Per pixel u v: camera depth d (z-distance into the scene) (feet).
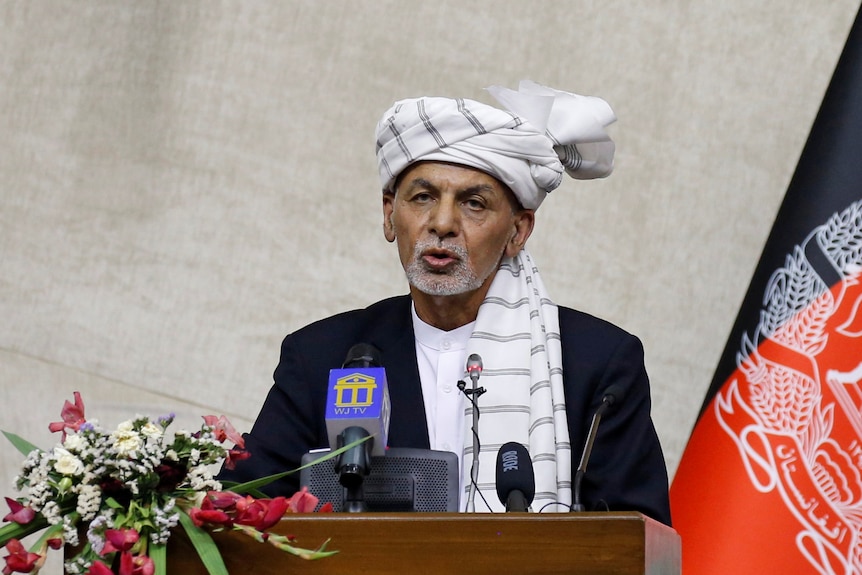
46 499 29.94
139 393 67.15
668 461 64.95
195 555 29.53
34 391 66.59
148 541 29.37
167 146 69.36
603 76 68.80
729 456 56.70
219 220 68.80
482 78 69.26
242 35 69.87
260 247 68.74
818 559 54.13
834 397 55.83
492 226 43.19
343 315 45.96
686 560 55.67
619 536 27.99
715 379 58.49
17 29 69.82
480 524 28.66
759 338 57.93
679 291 67.05
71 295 67.82
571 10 69.21
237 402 67.41
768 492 55.57
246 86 69.62
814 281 57.72
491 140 42.83
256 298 68.33
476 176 42.96
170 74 69.51
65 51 69.67
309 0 70.18
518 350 43.70
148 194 68.95
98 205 68.74
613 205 68.08
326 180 69.31
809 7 68.18
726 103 68.08
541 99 43.88
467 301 44.52
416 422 42.83
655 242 67.56
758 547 54.85
